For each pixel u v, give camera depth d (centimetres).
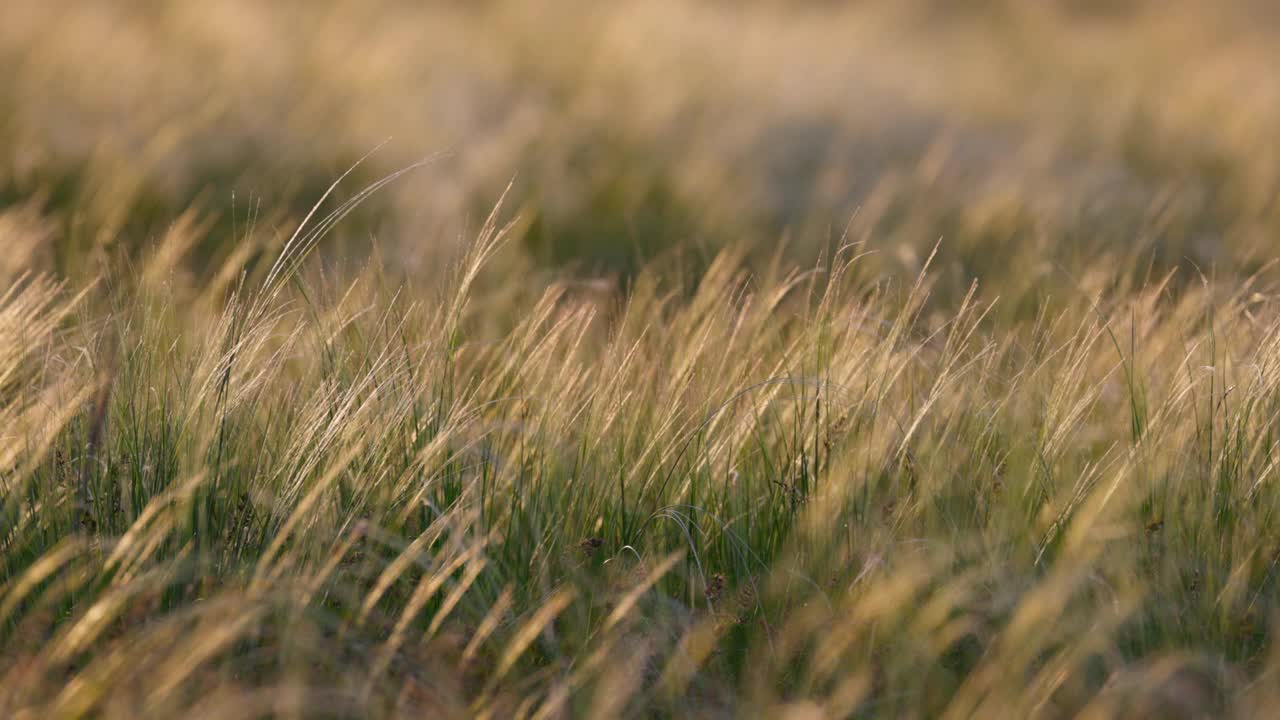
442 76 2625
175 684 676
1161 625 791
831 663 757
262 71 2433
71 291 1168
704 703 741
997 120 2925
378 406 887
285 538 808
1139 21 4491
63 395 884
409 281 1023
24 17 2394
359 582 793
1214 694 750
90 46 2344
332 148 2127
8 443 858
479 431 877
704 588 811
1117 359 1072
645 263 1806
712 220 2019
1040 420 959
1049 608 763
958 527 880
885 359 946
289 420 896
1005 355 1102
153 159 1903
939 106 2944
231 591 746
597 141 2333
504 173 2109
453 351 924
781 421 948
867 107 2784
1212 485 906
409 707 695
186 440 838
